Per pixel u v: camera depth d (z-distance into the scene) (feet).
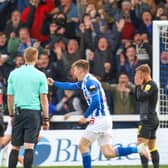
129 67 152.35
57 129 141.38
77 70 105.40
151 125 112.47
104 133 104.88
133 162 133.08
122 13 162.71
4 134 130.52
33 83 99.91
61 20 159.22
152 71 144.25
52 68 151.33
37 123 100.01
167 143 134.21
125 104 147.54
